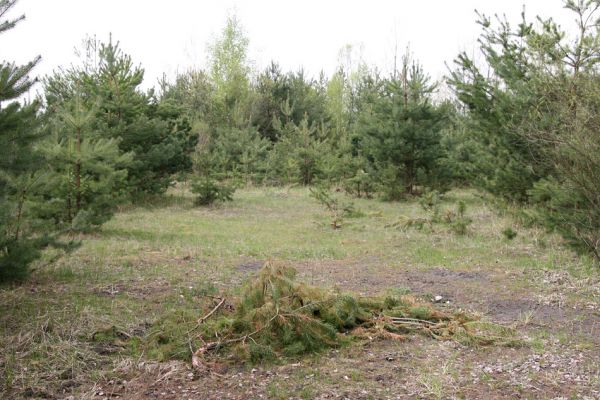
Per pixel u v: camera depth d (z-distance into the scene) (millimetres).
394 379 4473
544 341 5383
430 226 12023
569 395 4195
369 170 19219
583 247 8461
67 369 4449
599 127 7668
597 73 8438
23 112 5766
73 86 19094
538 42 10266
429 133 18172
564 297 6875
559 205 8680
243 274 7941
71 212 10922
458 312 5988
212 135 28844
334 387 4309
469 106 12719
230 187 17281
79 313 5660
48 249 9148
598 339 5461
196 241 10562
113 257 8789
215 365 4660
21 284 6785
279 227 12828
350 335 5340
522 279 7816
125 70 16609
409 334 5562
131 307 6070
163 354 4758
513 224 11852
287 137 27375
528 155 11641
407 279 7844
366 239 11195
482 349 5172
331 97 39562
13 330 5145
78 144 10969
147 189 17125
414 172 19203
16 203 6660
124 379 4395
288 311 5102
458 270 8422
